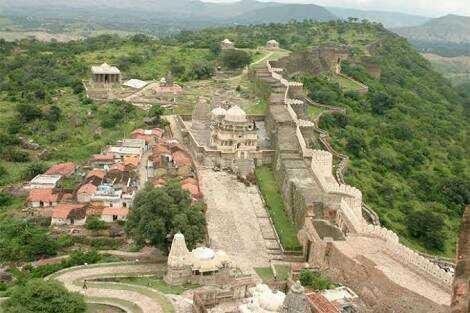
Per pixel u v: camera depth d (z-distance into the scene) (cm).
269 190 11044
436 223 11769
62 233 9525
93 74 17925
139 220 8500
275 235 9475
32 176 12350
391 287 6688
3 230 9712
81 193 10462
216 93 16812
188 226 8269
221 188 11031
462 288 4422
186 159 11756
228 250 8819
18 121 15175
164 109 15762
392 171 14575
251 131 12138
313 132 13438
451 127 19350
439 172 15388
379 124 16988
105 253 8869
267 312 6084
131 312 6625
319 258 8169
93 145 13825
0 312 6412
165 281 7650
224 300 6956
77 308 6475
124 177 11300
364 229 8338
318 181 10056
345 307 6812
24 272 8456
